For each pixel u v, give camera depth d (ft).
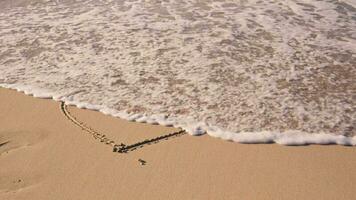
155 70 18.75
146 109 16.29
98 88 17.67
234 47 20.45
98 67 19.12
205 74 18.39
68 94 17.29
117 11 24.48
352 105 16.47
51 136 14.64
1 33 22.43
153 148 13.99
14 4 25.93
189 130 14.97
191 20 23.18
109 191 12.16
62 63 19.60
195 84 17.75
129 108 16.35
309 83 17.85
